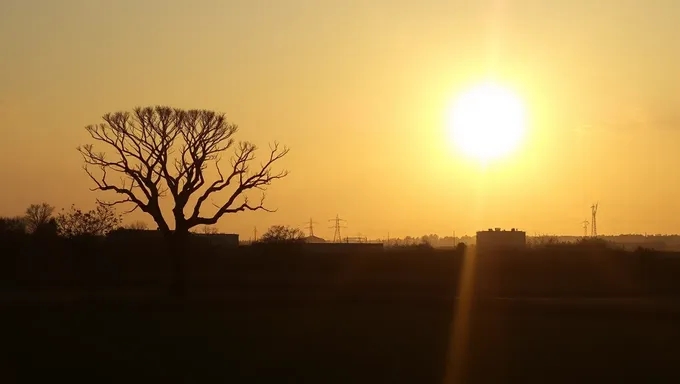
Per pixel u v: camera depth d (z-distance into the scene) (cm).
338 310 5644
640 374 3081
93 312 5422
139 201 6962
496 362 3356
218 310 5622
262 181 7181
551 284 8050
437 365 3269
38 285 7794
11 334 4216
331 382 2864
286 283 7894
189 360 3338
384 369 3159
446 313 5459
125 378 2916
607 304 5997
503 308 5716
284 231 10969
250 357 3431
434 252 9994
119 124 6856
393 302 6156
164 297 6531
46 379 2892
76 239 8000
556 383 2900
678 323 4944
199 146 7006
